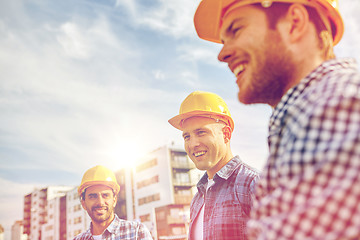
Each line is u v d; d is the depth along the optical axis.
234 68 1.08
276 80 0.96
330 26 1.10
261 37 0.97
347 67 0.84
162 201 47.12
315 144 0.66
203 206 2.80
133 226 3.89
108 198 3.90
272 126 0.88
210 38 1.57
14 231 98.88
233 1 1.06
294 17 0.96
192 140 2.83
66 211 71.69
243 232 2.32
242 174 2.50
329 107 0.65
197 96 2.95
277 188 0.74
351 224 0.57
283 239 0.61
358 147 0.59
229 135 2.93
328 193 0.59
